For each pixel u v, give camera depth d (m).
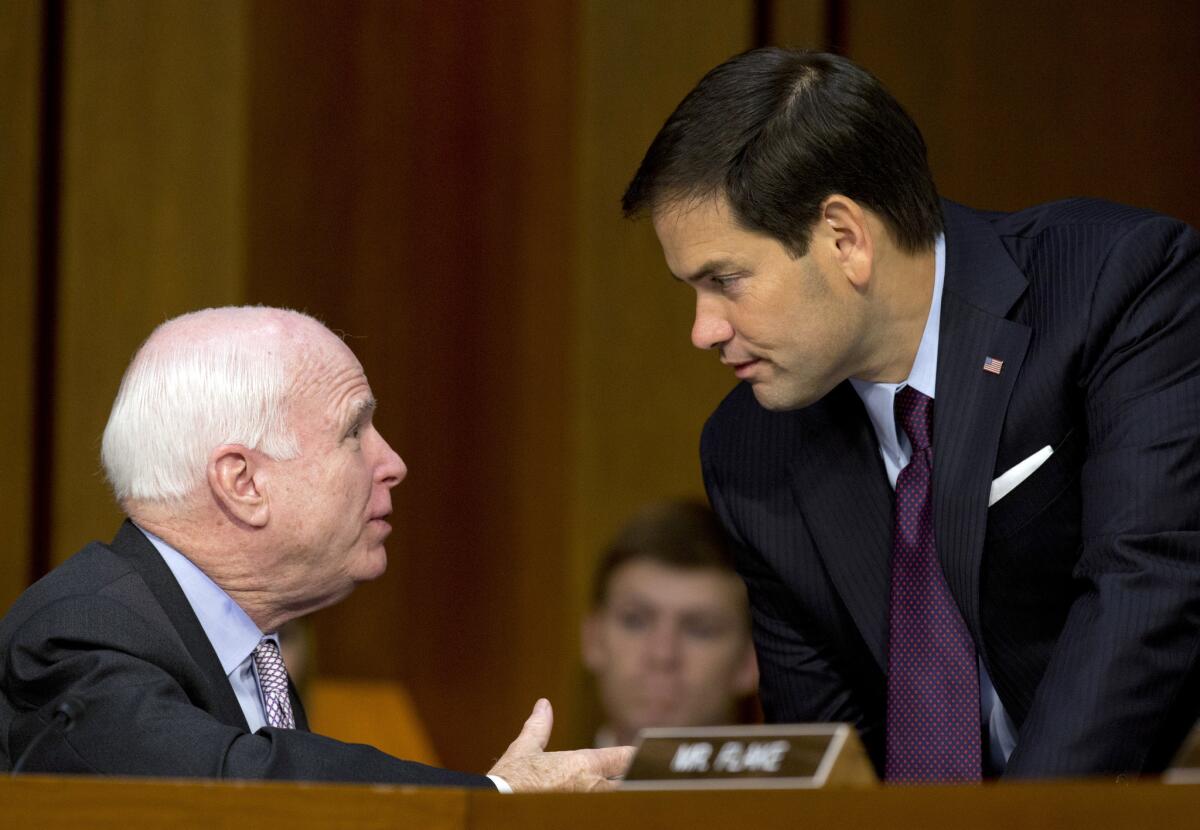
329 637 17.31
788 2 14.71
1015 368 6.34
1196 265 6.36
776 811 4.30
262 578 6.68
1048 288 6.39
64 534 14.25
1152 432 6.02
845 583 6.80
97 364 14.42
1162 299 6.23
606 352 15.04
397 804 4.63
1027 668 6.55
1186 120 14.91
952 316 6.45
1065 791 4.09
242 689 6.70
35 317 14.37
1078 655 5.79
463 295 17.19
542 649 15.50
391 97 17.48
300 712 6.97
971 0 14.94
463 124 17.25
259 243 16.81
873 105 6.27
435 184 17.39
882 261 6.28
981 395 6.38
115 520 14.31
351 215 17.41
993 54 14.92
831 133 6.13
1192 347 6.19
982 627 6.54
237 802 4.70
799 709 7.16
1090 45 14.95
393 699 16.97
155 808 4.73
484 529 16.72
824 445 6.89
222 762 5.71
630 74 15.06
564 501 15.23
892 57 14.90
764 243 6.08
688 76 15.01
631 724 10.05
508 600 16.25
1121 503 5.96
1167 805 4.01
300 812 4.67
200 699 6.30
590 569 14.90
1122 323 6.21
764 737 4.64
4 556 14.11
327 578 6.79
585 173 15.02
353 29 17.39
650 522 10.27
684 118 6.22
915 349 6.49
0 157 14.30
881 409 6.67
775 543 6.99
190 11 14.70
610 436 15.04
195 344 6.68
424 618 17.27
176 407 6.60
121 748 5.77
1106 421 6.14
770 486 7.04
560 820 4.51
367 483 6.86
